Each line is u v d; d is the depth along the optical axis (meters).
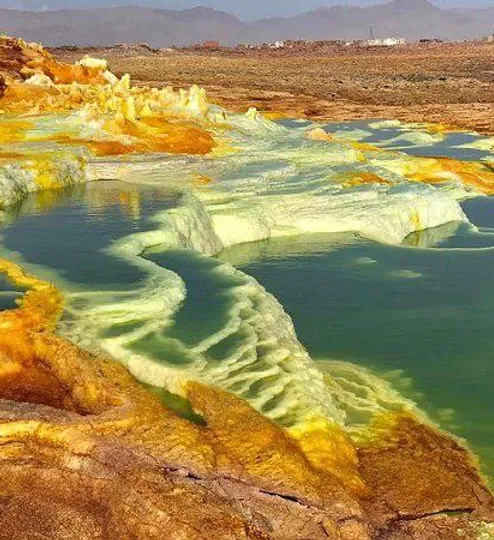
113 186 28.67
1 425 10.88
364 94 86.12
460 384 15.83
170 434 11.39
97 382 12.70
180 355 14.28
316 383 14.11
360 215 28.44
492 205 34.69
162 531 9.39
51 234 21.83
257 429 11.84
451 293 21.88
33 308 15.61
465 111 68.38
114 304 16.34
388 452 12.61
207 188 28.91
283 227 27.88
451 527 10.62
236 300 17.55
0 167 26.81
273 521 9.98
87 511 9.73
